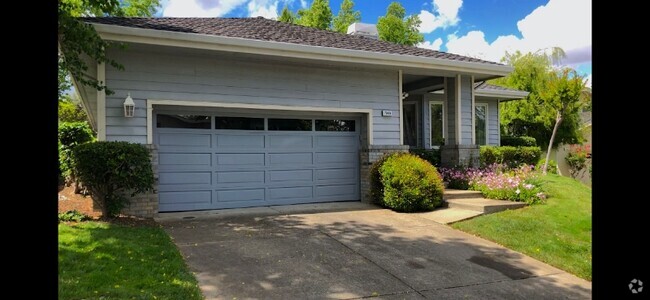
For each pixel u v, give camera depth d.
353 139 10.20
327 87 9.50
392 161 9.06
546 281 5.05
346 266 5.31
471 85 11.34
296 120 9.59
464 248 6.23
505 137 17.64
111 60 7.07
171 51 7.94
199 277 4.69
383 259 5.62
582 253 6.00
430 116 14.70
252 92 8.78
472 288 4.76
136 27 7.28
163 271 4.62
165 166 8.32
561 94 13.46
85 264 4.56
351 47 9.40
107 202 7.02
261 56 8.44
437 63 9.89
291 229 7.03
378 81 10.03
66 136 11.01
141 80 7.85
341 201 10.03
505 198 9.07
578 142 20.25
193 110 8.55
